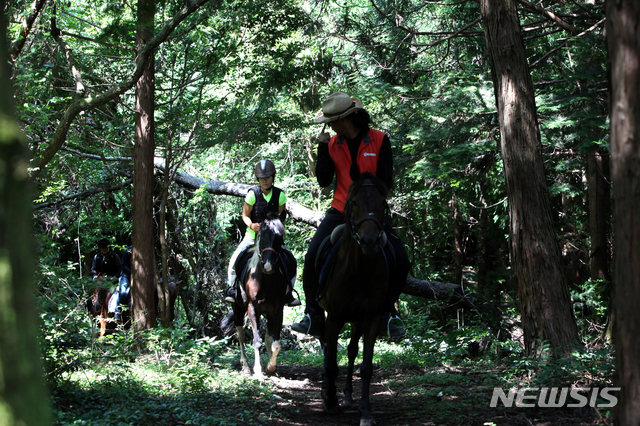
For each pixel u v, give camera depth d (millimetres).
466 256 20406
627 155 2166
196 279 13172
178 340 8094
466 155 10992
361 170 5164
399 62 12695
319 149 5352
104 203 14250
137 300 9344
